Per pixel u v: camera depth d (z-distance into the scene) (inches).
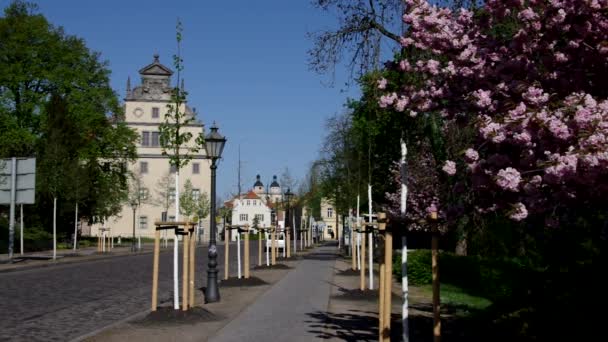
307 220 3070.9
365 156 1094.4
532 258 658.2
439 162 515.2
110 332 458.0
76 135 2119.8
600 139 229.3
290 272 1133.1
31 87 2117.4
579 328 322.7
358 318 534.6
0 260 1409.9
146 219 3570.4
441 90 325.7
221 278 1000.2
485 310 480.7
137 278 1021.2
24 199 1348.4
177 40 571.8
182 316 514.0
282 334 450.0
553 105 260.5
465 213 315.3
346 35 618.5
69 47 2178.9
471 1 370.3
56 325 520.7
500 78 304.2
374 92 455.2
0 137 1943.9
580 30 276.8
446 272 863.7
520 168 271.4
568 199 260.2
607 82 285.4
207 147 692.7
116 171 2365.9
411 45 341.1
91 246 2508.6
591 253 402.0
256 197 4899.1
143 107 3550.7
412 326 488.4
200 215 3284.9
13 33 2050.9
